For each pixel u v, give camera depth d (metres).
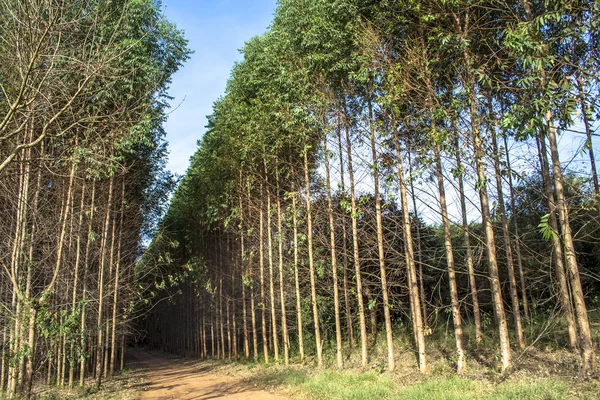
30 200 13.25
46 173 12.37
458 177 10.06
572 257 8.83
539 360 10.30
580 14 7.59
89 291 16.56
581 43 7.73
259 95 17.45
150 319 54.03
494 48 10.17
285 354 18.14
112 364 20.64
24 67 7.99
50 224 14.16
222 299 28.23
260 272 20.48
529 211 13.24
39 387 15.07
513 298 12.16
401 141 12.55
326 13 13.29
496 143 10.79
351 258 17.08
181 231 31.23
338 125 14.26
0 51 8.66
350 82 13.61
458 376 10.20
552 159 9.03
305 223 17.91
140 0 13.78
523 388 7.95
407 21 11.51
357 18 12.23
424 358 11.47
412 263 12.26
